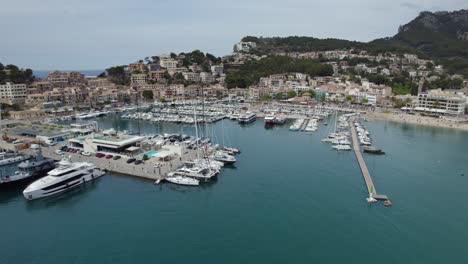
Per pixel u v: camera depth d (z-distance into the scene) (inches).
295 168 4399.6
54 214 3073.3
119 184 3762.3
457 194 3570.4
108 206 3223.4
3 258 2401.6
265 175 4111.7
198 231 2770.7
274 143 5905.5
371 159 4864.7
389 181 3939.5
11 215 3053.6
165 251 2486.5
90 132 6117.1
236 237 2679.6
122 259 2390.5
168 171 4001.0
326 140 6043.3
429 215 3078.2
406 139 6348.4
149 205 3243.1
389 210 3166.8
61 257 2416.3
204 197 3432.6
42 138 5536.4
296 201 3346.5
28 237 2682.1
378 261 2395.4
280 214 3068.4
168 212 3097.9
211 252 2479.1
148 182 3816.4
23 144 5241.1
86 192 3555.6
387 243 2618.1
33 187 3346.5
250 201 3346.5
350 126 7554.1
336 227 2849.4
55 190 3469.5
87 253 2463.1
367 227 2851.9
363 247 2559.1
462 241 2657.5
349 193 3560.5
